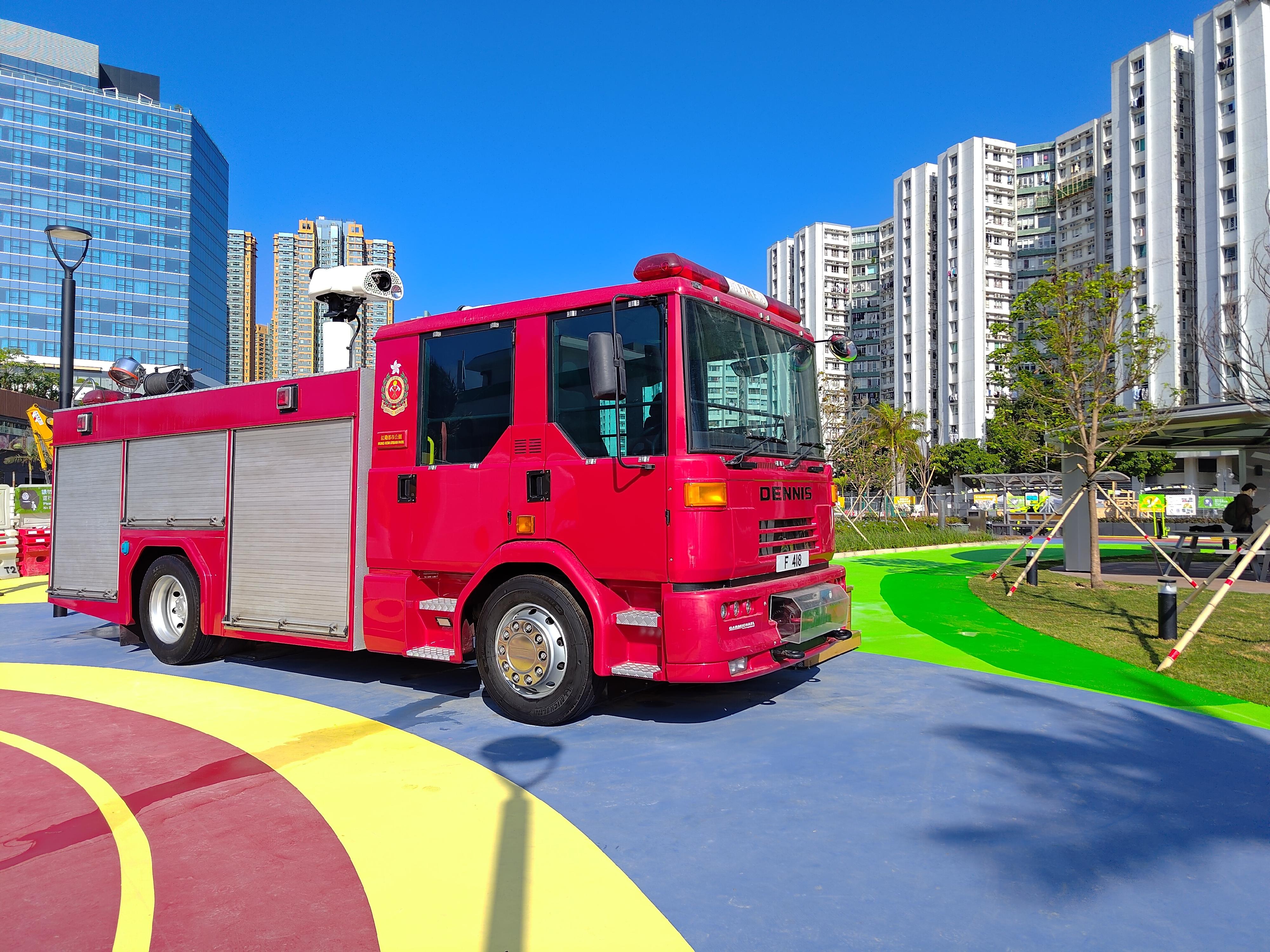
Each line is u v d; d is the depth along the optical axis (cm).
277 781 448
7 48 11500
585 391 536
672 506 490
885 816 389
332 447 655
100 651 858
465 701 623
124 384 974
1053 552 2027
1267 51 5897
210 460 742
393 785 438
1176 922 291
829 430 3209
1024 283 8862
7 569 1552
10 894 325
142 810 409
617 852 353
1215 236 6228
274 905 310
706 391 514
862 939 281
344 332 804
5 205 10456
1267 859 341
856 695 623
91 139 11000
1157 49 6662
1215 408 1207
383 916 300
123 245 11125
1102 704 587
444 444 599
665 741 512
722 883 323
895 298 9794
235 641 813
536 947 278
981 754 477
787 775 447
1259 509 1436
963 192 8862
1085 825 377
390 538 618
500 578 579
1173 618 766
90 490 859
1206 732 517
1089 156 8150
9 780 457
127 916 304
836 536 2259
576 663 529
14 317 10481
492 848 358
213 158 12681
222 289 13062
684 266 515
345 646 631
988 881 324
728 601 497
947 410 9062
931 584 1305
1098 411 1199
